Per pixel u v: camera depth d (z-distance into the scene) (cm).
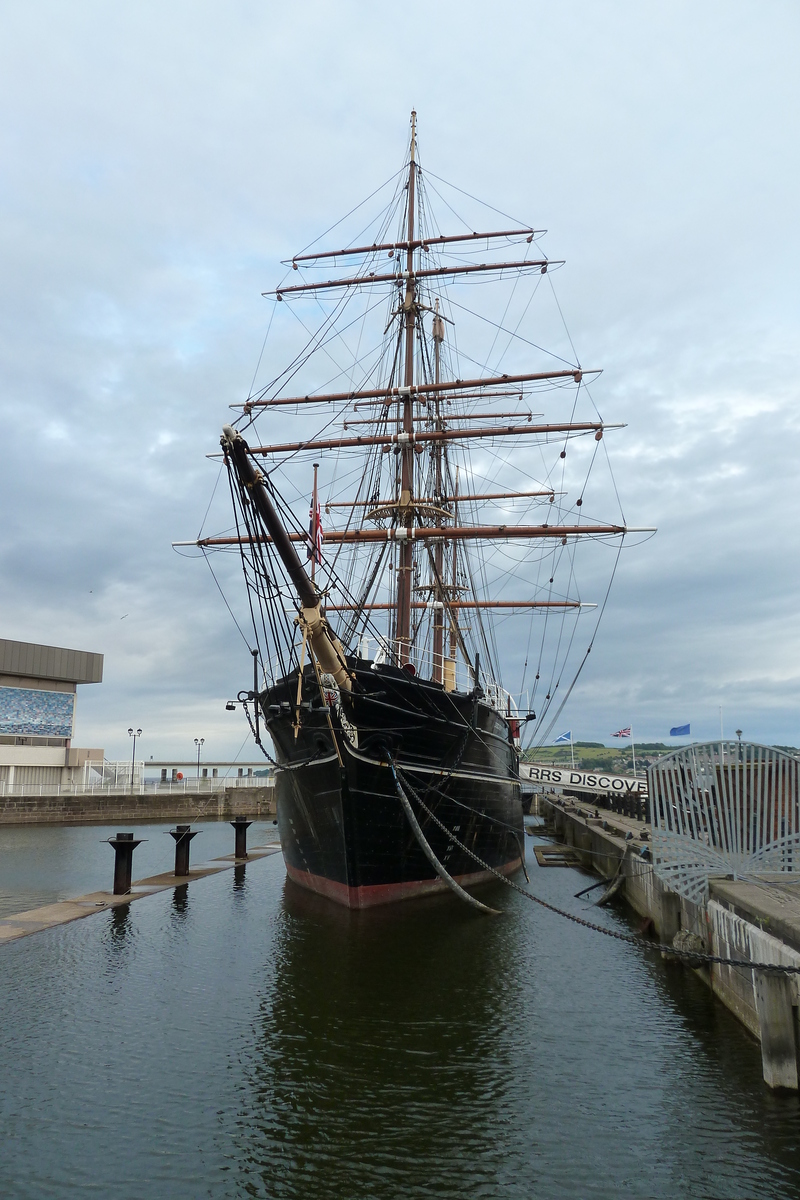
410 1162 927
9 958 1836
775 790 1584
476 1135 986
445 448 4581
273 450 3778
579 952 1933
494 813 3022
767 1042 1091
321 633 2005
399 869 2386
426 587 4684
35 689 7475
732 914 1422
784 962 1110
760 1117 1016
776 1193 852
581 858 4153
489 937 2058
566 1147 955
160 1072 1176
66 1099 1084
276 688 2452
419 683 2331
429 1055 1245
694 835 1612
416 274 3697
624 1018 1420
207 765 8725
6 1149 946
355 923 2191
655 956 1892
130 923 2236
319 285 3806
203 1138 977
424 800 2439
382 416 3859
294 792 2525
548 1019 1415
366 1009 1469
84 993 1559
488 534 3578
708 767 1609
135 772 7631
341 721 2111
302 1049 1268
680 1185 871
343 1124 1016
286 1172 902
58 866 3744
